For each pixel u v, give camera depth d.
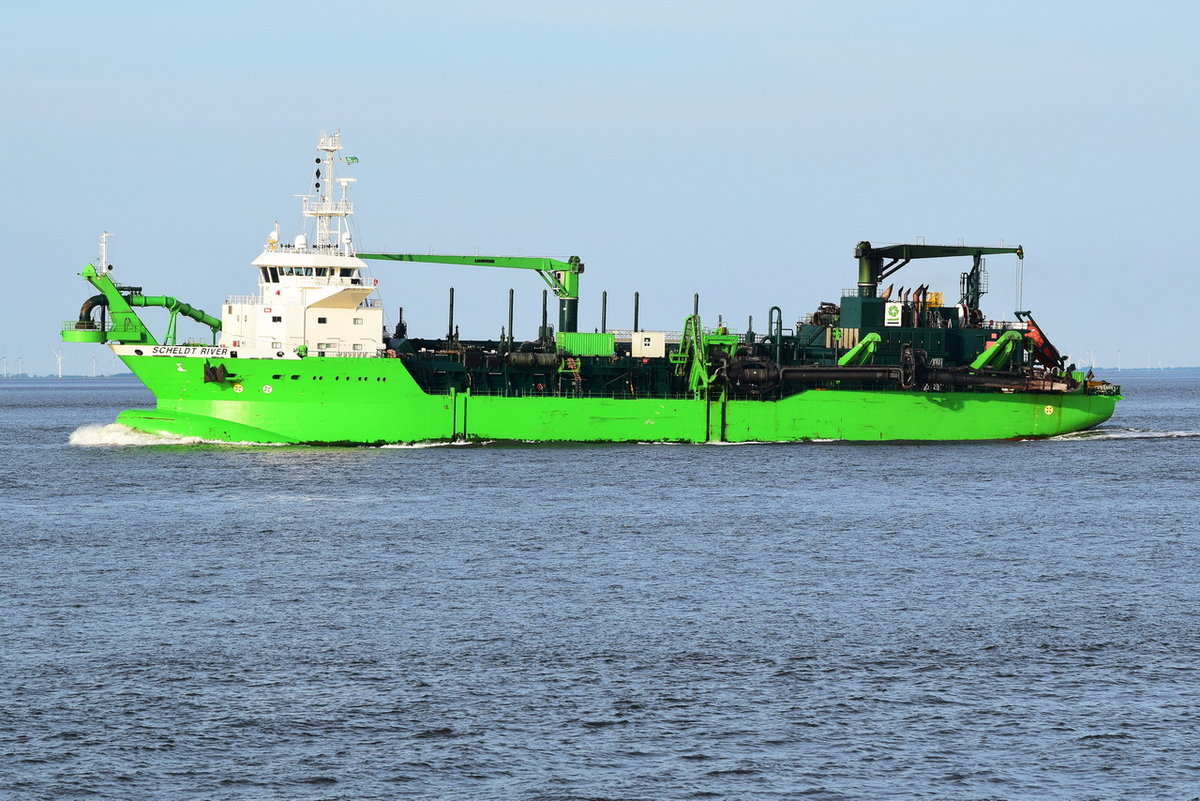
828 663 109.62
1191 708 99.31
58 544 161.50
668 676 106.19
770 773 87.69
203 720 96.19
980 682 104.88
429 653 112.06
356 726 95.31
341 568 146.50
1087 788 85.69
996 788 85.69
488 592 134.25
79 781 86.19
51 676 105.31
